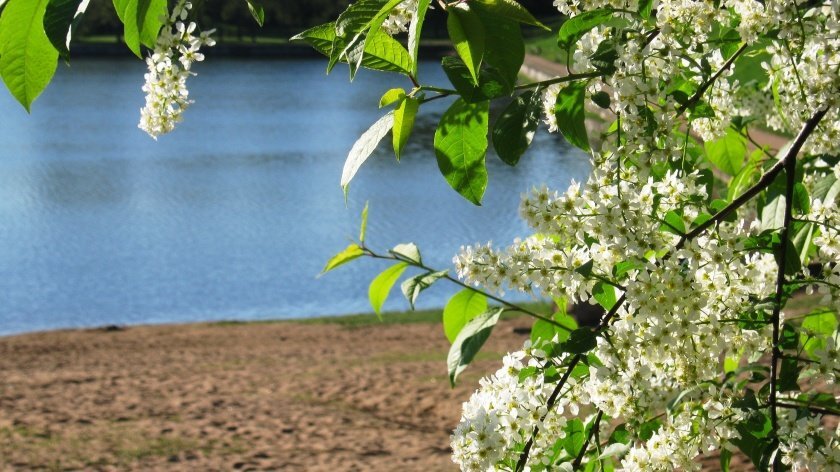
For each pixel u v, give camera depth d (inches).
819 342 88.4
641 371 78.4
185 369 575.2
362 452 389.7
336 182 1610.5
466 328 76.5
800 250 88.1
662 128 72.6
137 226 1275.8
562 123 71.0
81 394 503.8
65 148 1978.3
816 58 78.0
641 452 79.7
